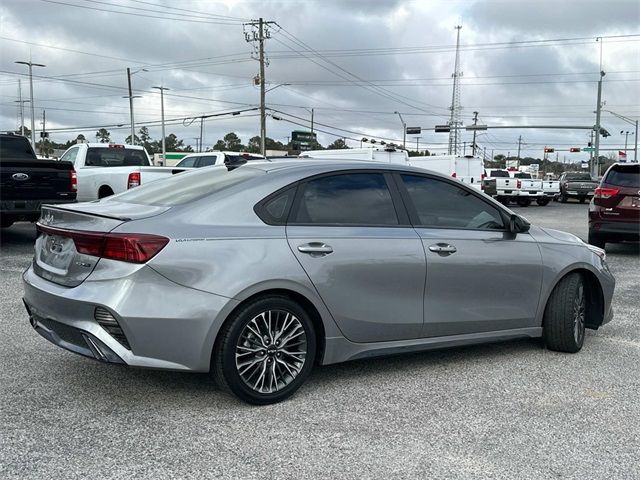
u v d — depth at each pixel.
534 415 3.97
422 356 5.18
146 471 3.15
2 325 5.77
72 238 3.88
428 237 4.58
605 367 4.97
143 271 3.62
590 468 3.29
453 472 3.21
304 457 3.34
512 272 4.96
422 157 27.94
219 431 3.63
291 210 4.17
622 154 70.56
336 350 4.28
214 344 3.84
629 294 8.06
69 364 4.72
